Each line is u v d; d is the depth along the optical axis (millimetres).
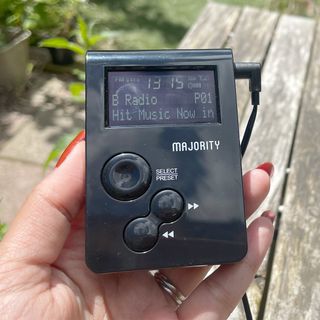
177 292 157
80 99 397
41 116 433
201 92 142
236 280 139
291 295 167
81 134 151
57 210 134
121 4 646
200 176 135
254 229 144
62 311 128
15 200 345
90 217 129
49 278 134
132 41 568
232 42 321
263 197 151
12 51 433
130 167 132
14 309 121
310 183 211
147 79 140
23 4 446
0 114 429
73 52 497
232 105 141
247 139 153
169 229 130
